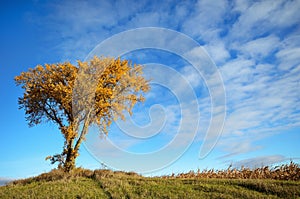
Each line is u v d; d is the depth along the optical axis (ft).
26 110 77.71
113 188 45.16
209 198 38.73
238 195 39.78
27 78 76.79
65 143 72.59
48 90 74.18
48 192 44.45
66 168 69.00
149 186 46.42
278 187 42.50
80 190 44.32
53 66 77.71
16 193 46.65
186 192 41.83
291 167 56.70
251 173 61.21
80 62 76.74
